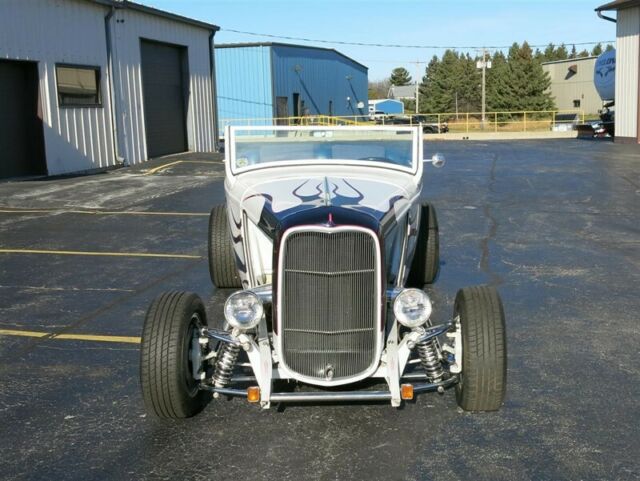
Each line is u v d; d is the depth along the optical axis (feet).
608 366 16.80
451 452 12.81
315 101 139.23
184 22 79.10
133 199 44.34
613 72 106.32
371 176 17.29
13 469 12.32
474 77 282.77
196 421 14.07
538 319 20.35
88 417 14.32
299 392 13.21
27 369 16.90
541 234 33.27
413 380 15.10
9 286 24.35
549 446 13.00
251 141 18.58
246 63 117.29
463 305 13.62
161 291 23.50
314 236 12.67
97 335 19.27
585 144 96.99
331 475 12.07
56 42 56.80
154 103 74.49
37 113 55.21
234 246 17.71
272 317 13.19
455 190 49.03
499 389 13.21
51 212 39.81
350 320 12.85
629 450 12.83
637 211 39.58
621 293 23.02
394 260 14.90
